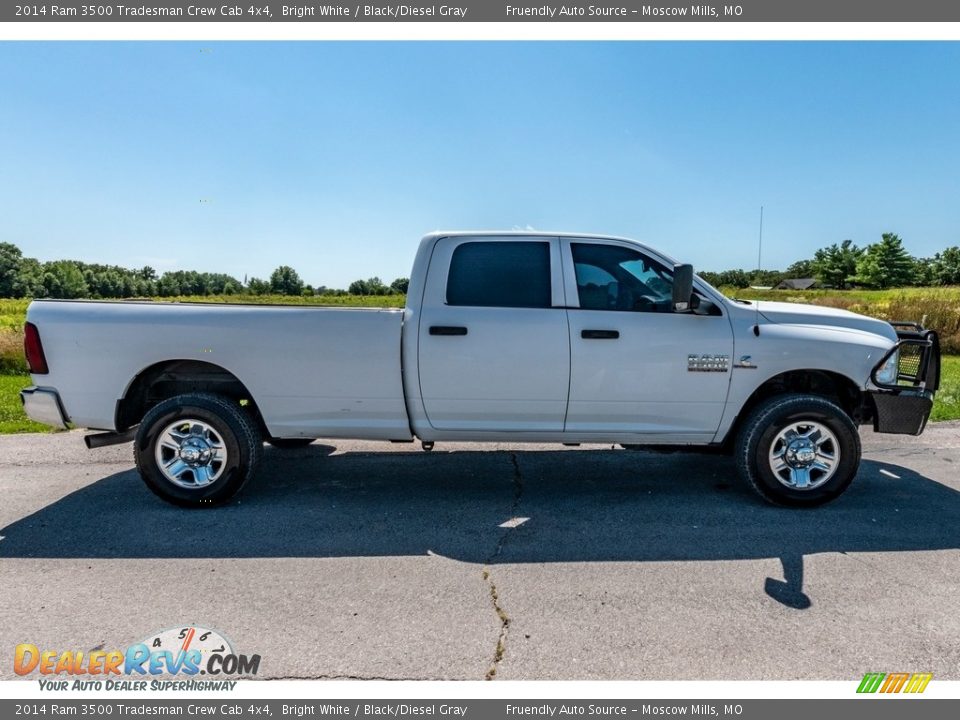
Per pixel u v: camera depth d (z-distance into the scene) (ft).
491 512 13.88
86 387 13.66
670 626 9.19
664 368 13.66
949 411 24.77
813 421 13.67
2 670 8.30
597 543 12.16
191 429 13.88
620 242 14.12
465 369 13.62
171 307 13.80
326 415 14.02
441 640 8.87
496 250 13.98
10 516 13.52
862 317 14.48
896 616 9.44
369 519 13.46
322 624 9.29
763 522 13.19
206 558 11.49
